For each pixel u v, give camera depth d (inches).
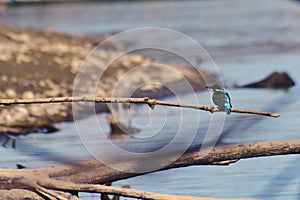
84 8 5364.2
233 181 1284.4
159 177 1310.3
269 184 1263.5
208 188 1246.9
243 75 2391.7
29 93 1921.8
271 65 2610.7
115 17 4547.2
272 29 3757.4
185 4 5703.7
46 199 1021.8
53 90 1971.0
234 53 2881.4
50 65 2182.6
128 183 1275.8
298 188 1245.1
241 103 1983.3
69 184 1034.1
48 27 3740.2
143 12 4960.6
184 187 1254.9
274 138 1535.4
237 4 5570.9
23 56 2255.2
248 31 3698.3
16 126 1669.5
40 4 5590.6
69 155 1429.6
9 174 1031.0
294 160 1414.9
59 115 1763.0
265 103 1969.7
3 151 1473.9
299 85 2252.7
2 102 1044.5
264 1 5802.2
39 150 1480.1
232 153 1106.1
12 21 4047.7
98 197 1173.1
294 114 1808.6
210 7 5339.6
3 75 2031.3
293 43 3196.4
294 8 5019.7
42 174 1046.4
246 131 1578.5
